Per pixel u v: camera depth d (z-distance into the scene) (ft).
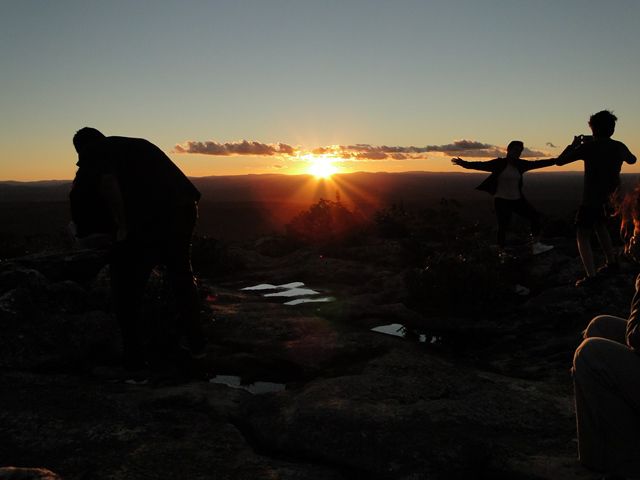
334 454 9.93
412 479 9.05
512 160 26.89
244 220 570.46
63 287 17.47
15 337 14.90
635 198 8.89
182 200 14.14
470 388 12.85
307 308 21.75
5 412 11.19
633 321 8.09
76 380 13.52
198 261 31.37
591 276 20.72
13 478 7.56
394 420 10.96
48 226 437.99
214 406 12.19
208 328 18.25
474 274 21.18
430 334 18.75
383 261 32.17
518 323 18.99
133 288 13.99
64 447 9.96
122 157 13.56
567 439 10.39
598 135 20.16
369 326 19.57
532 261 26.30
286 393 12.81
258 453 10.41
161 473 9.18
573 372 8.71
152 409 11.90
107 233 14.08
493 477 9.23
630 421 8.18
